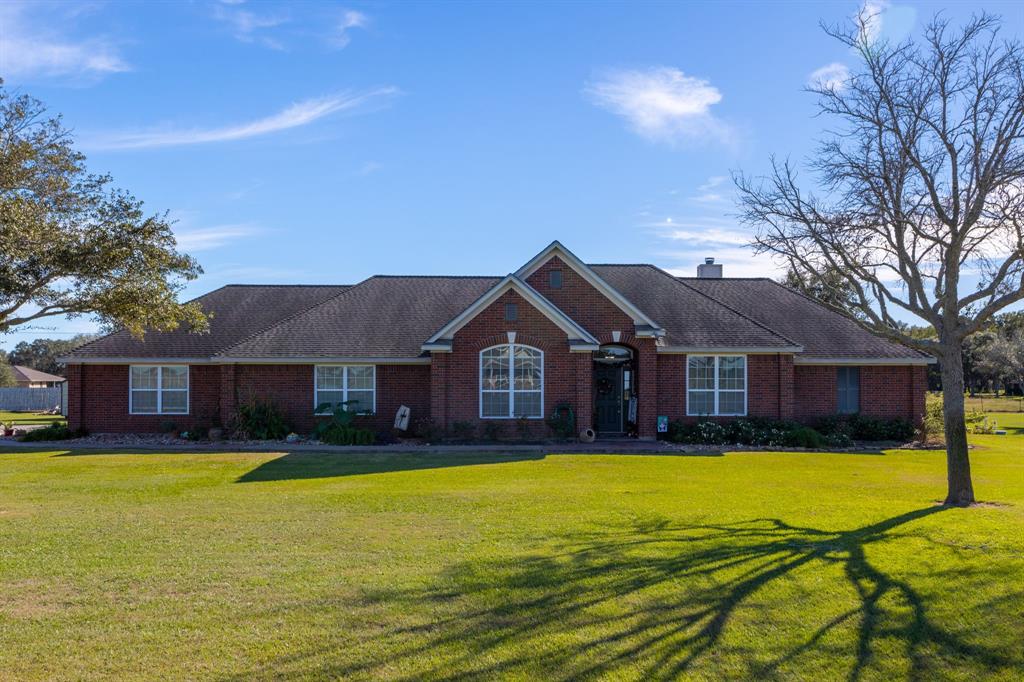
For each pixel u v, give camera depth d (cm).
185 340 2709
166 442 2394
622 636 627
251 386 2547
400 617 670
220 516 1138
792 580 775
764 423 2434
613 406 2556
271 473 1656
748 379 2536
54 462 1881
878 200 1354
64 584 768
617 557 870
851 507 1223
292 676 552
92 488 1438
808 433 2328
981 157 1272
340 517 1127
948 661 583
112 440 2459
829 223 1362
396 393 2556
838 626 649
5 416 5053
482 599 717
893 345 2686
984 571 805
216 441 2400
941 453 2186
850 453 2166
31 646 604
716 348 2495
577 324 2428
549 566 830
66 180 1964
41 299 1875
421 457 1973
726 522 1090
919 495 1367
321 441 2358
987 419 3491
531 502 1262
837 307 1438
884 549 906
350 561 857
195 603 707
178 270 2019
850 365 2644
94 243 1802
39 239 1727
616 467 1775
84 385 2625
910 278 1341
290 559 867
